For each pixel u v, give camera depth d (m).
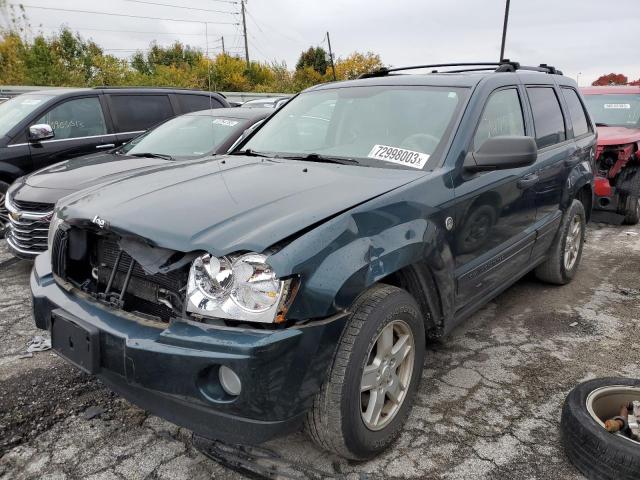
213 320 2.02
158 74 28.88
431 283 2.71
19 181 5.05
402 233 2.43
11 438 2.60
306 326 2.04
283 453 2.48
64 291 2.50
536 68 4.43
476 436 2.63
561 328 3.87
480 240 3.10
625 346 3.59
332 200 2.35
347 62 54.66
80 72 27.50
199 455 2.48
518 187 3.45
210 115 6.11
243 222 2.15
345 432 2.22
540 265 4.56
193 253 2.08
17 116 6.33
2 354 3.42
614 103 8.17
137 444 2.56
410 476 2.35
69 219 2.52
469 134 3.01
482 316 4.09
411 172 2.81
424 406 2.88
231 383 2.01
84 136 6.62
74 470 2.39
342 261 2.14
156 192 2.56
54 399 2.92
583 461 2.32
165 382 2.01
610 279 4.92
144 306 2.26
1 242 6.00
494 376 3.20
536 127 3.90
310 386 2.07
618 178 6.81
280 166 2.99
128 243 2.24
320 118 3.55
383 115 3.28
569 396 2.59
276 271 1.96
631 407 2.51
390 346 2.44
